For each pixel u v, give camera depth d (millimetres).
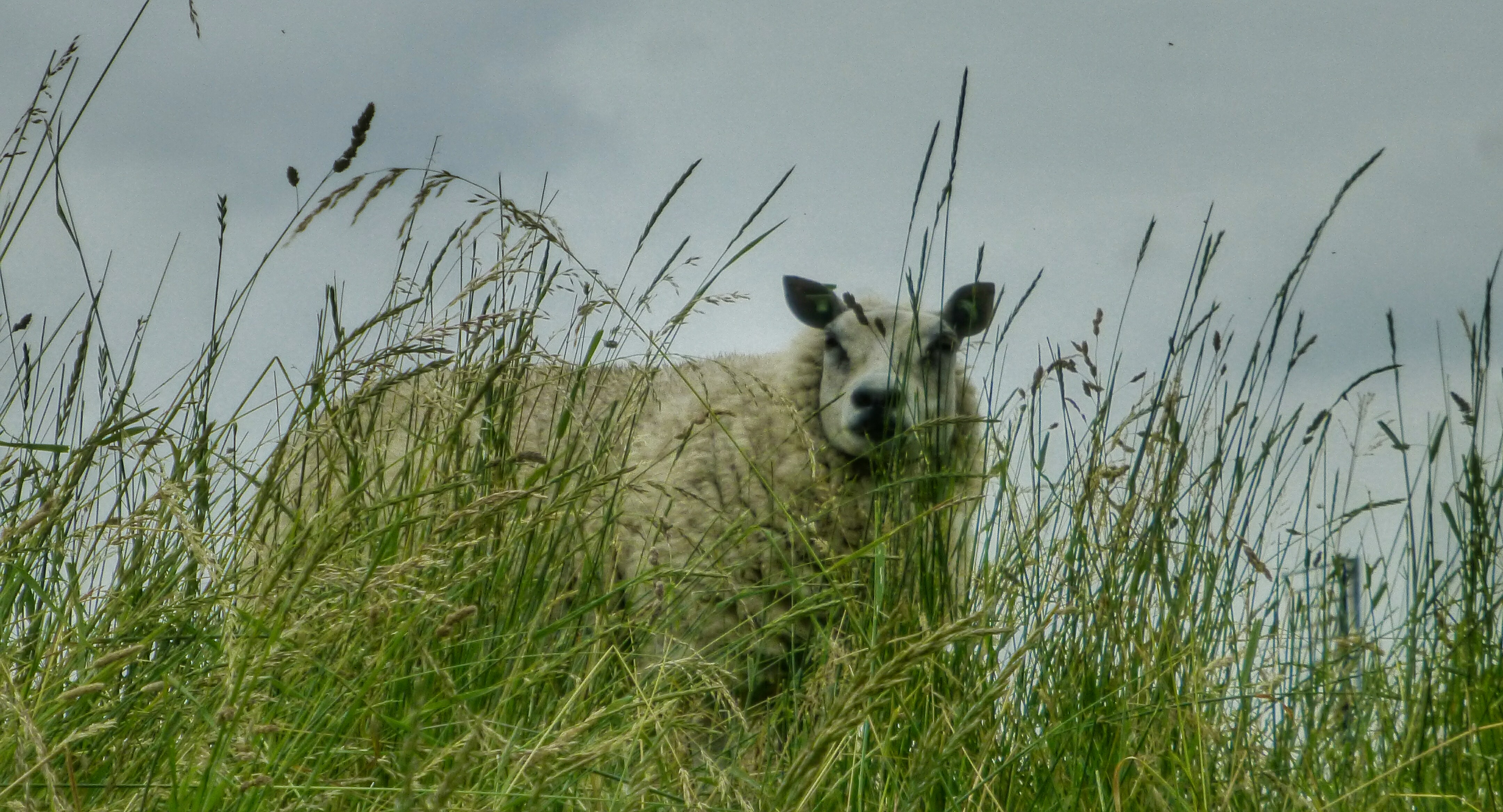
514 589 8219
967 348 11898
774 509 14117
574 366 9086
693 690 7336
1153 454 9609
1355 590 10773
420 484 7754
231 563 6543
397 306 8492
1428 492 10125
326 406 6926
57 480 6496
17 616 6727
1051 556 9266
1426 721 9188
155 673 6016
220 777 5047
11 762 4965
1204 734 7902
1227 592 9305
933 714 8141
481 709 7211
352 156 8164
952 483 11438
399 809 4441
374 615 5504
